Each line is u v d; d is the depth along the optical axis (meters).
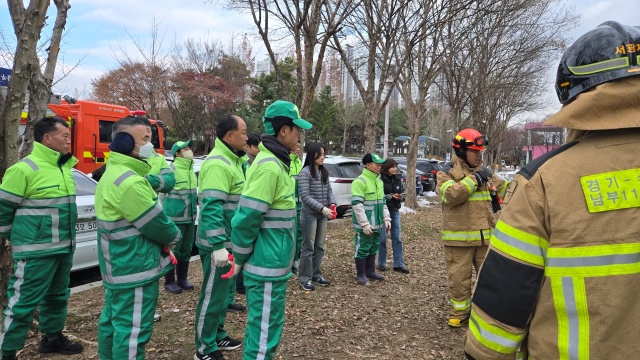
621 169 1.23
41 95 4.00
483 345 1.39
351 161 11.30
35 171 3.17
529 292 1.30
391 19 9.04
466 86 15.50
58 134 3.28
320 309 4.69
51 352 3.48
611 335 1.19
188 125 25.50
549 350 1.27
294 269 2.92
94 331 3.95
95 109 10.57
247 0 7.00
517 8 11.15
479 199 4.14
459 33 12.28
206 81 24.94
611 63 1.27
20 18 3.73
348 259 6.98
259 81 29.33
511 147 43.81
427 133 45.97
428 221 11.32
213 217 3.12
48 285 3.24
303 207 5.38
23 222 3.13
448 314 4.66
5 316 3.12
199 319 3.32
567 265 1.24
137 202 2.64
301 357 3.55
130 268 2.68
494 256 1.38
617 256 1.20
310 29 6.61
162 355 3.51
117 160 2.75
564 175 1.27
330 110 36.69
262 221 2.65
